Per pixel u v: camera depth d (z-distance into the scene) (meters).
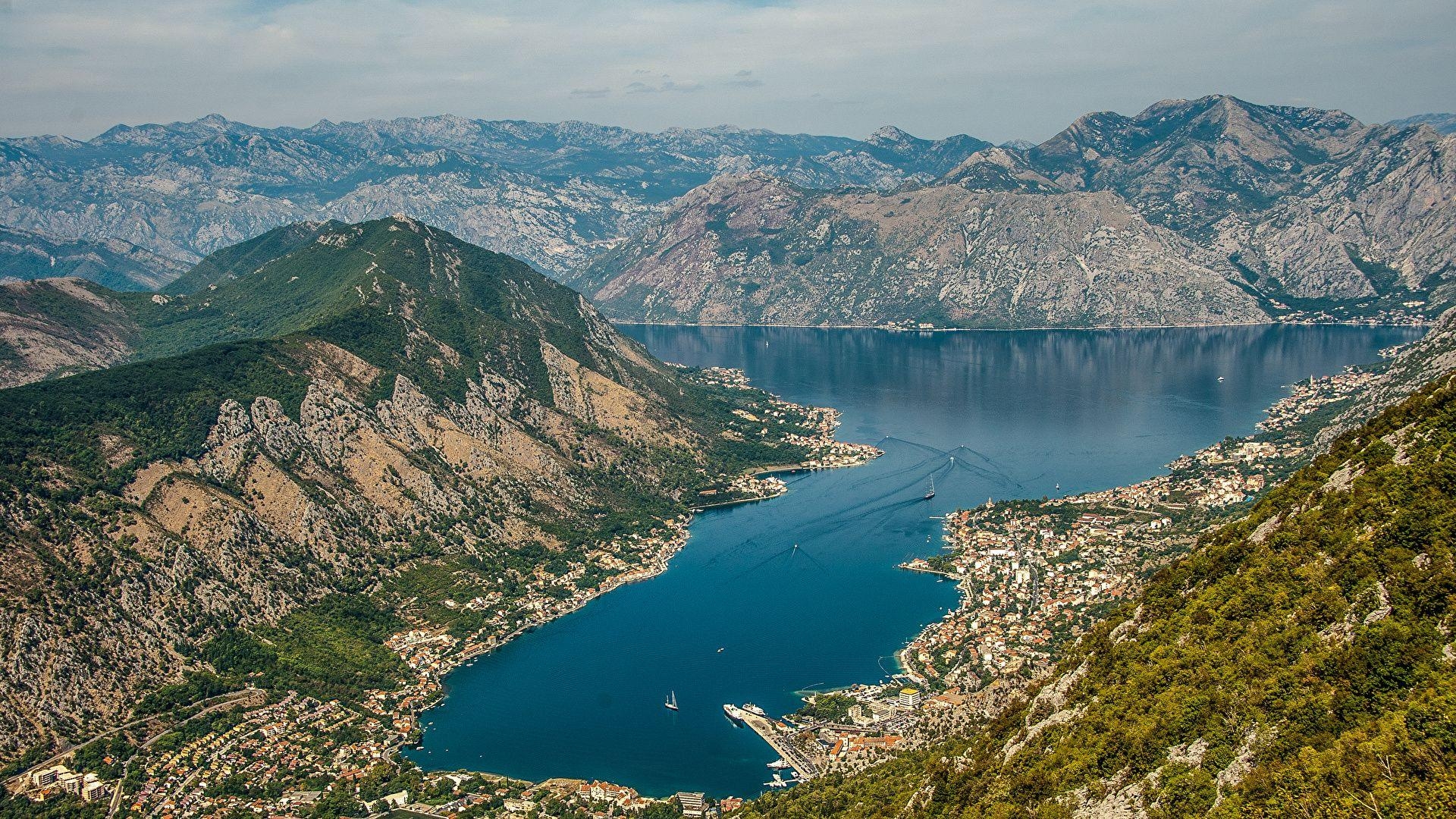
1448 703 133.75
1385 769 132.00
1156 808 153.00
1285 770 140.12
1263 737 151.25
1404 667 145.62
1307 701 149.88
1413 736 133.88
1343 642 157.88
